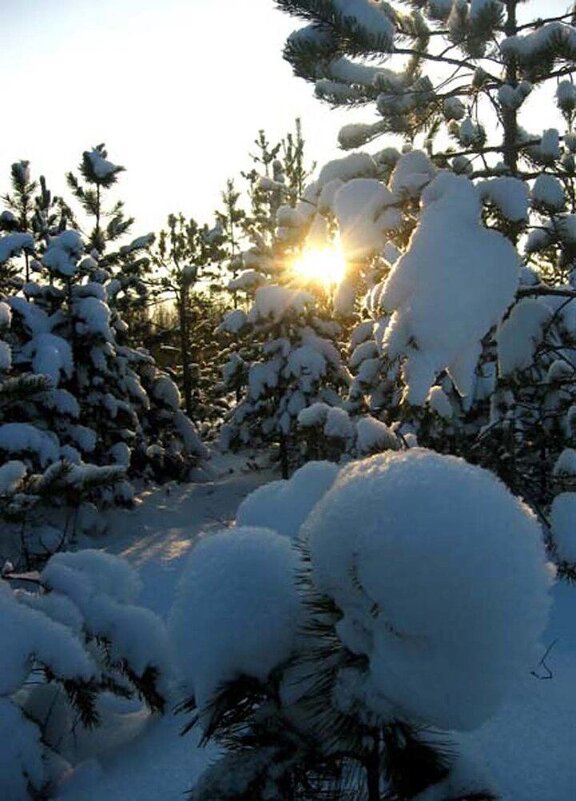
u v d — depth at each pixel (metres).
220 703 1.50
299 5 4.11
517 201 3.59
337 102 4.90
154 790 3.00
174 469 13.12
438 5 4.98
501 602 1.14
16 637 3.22
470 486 1.23
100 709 3.85
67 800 3.05
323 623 1.39
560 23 4.38
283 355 11.80
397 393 7.39
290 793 1.45
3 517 3.92
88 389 10.97
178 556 7.39
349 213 4.04
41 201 12.41
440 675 1.18
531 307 4.45
